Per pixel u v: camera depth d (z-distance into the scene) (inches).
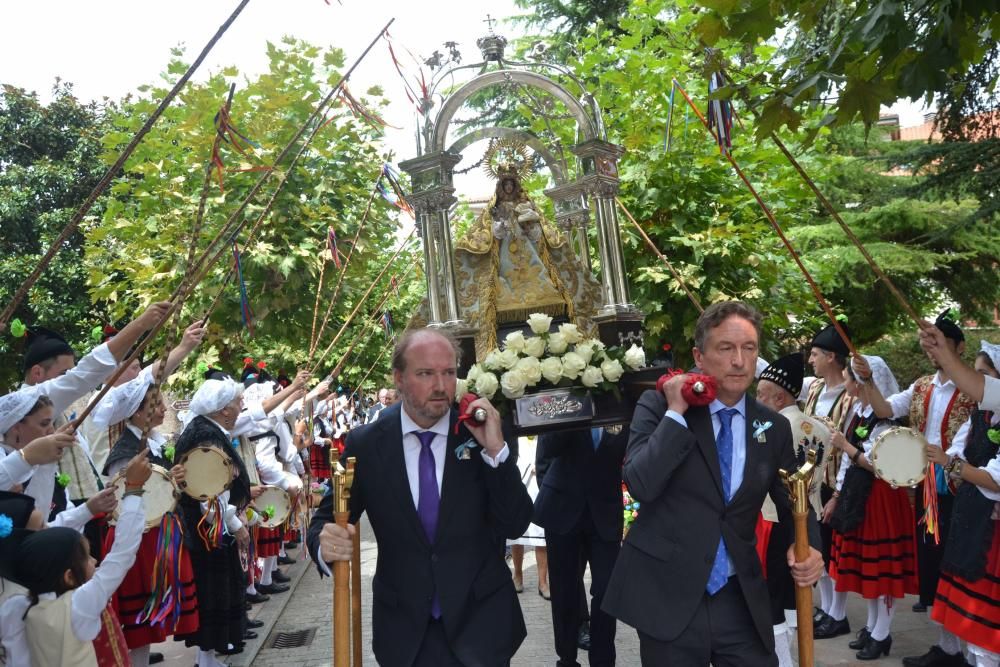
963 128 396.5
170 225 318.7
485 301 198.4
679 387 124.4
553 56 571.5
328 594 333.1
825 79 161.5
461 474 129.1
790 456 132.3
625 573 126.8
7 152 794.2
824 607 245.1
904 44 143.7
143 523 138.0
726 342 125.0
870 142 666.8
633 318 205.6
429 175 195.8
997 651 170.4
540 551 293.1
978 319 708.0
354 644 137.6
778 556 142.3
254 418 282.7
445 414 132.4
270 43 302.0
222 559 220.1
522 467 308.0
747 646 122.5
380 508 127.6
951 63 144.3
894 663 209.8
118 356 163.3
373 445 130.8
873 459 187.8
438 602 124.6
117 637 146.5
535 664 222.4
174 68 334.3
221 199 277.6
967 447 191.0
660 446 122.1
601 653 194.9
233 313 319.0
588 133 211.5
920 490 221.6
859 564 219.3
